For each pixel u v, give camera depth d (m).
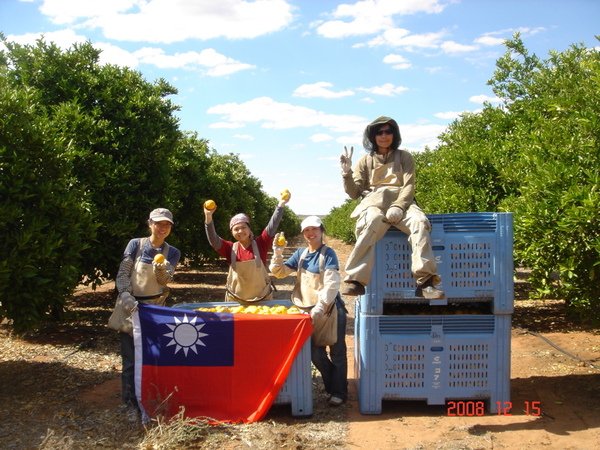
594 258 5.96
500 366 5.73
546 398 6.17
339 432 5.33
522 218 6.52
